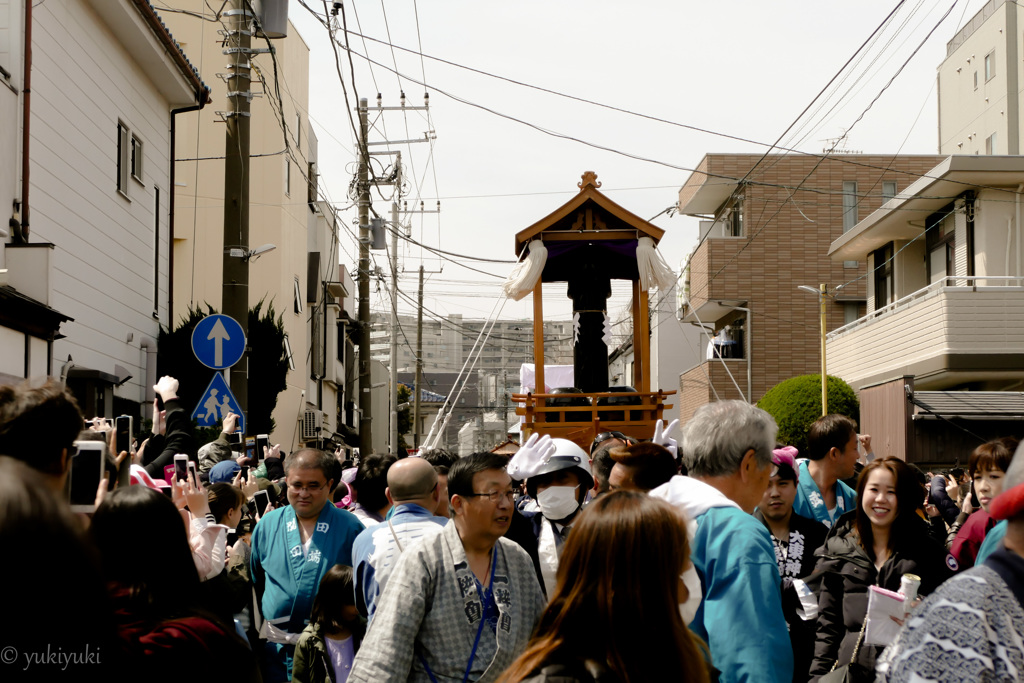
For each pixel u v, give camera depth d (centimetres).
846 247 2670
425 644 392
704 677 256
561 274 1434
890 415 2097
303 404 3116
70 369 1361
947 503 976
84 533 211
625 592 252
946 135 3712
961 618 219
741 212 3316
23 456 298
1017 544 235
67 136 1373
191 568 281
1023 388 2158
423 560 396
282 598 583
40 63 1279
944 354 2042
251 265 2684
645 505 260
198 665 257
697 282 3397
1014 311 2034
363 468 695
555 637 256
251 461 852
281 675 583
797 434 2369
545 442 545
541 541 551
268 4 1291
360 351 2734
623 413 1170
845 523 495
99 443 402
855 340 2573
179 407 613
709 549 339
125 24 1541
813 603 492
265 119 2684
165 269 1867
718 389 3186
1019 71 3244
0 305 1016
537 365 1200
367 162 2644
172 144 1902
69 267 1373
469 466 402
